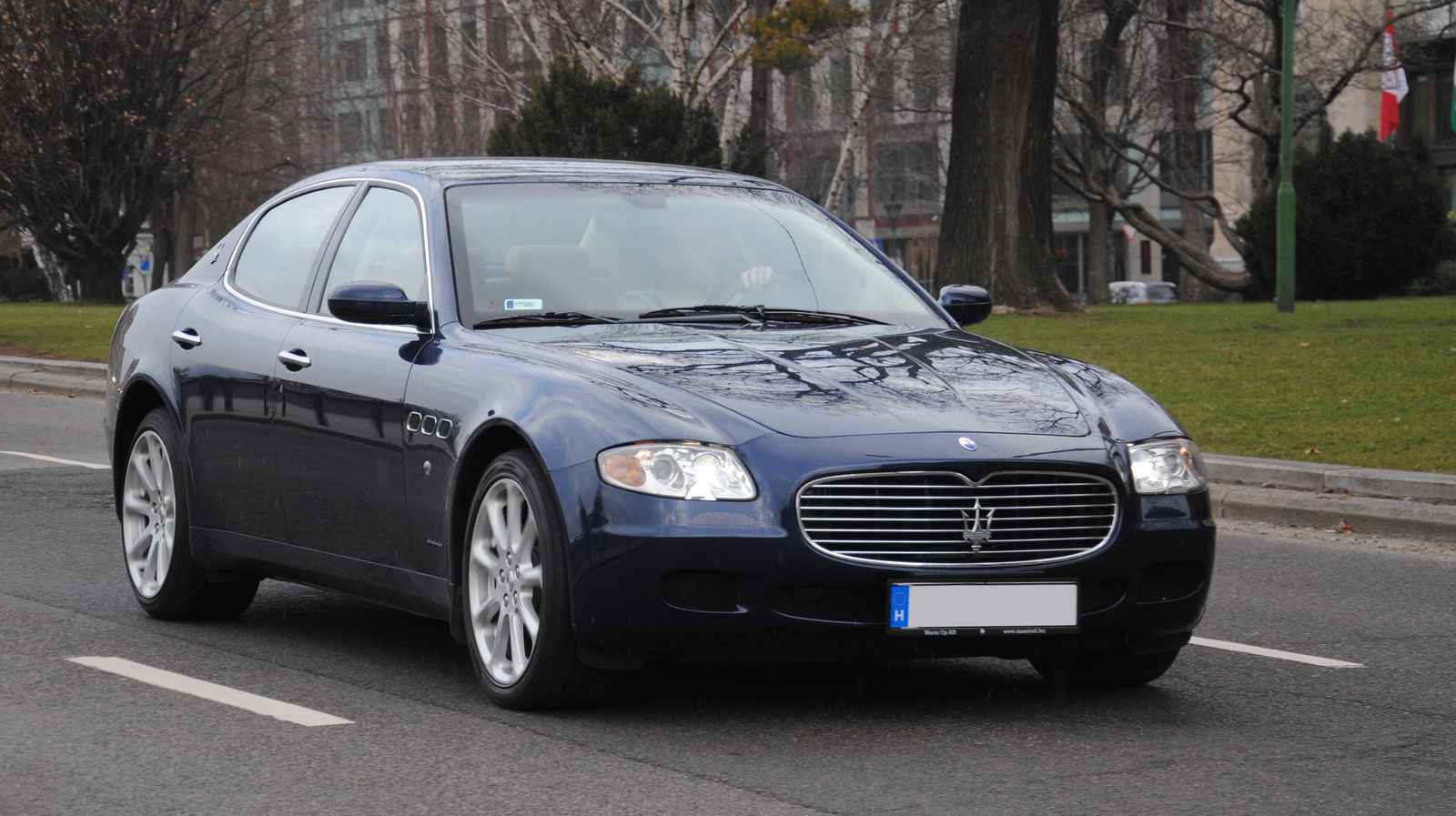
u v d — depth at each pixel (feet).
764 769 19.54
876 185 268.21
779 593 20.59
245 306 28.84
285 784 18.83
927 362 23.90
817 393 22.00
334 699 23.17
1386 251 138.10
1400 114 229.04
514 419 21.90
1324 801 18.60
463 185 26.91
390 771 19.42
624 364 22.52
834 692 23.85
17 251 275.59
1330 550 40.01
